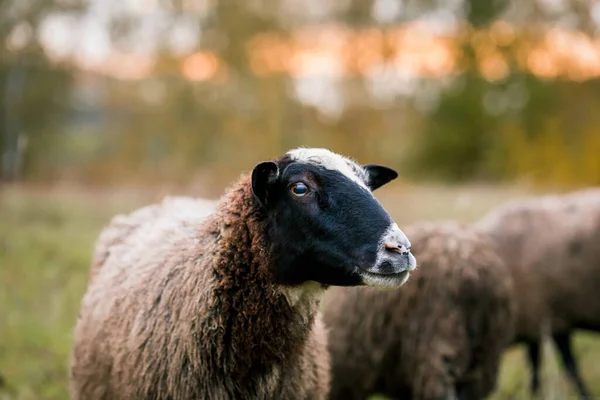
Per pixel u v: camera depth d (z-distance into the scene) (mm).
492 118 45375
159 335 4246
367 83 38688
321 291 4289
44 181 29672
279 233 4105
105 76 34938
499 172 41219
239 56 35906
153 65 34906
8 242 12469
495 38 45094
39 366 7434
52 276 10461
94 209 17688
